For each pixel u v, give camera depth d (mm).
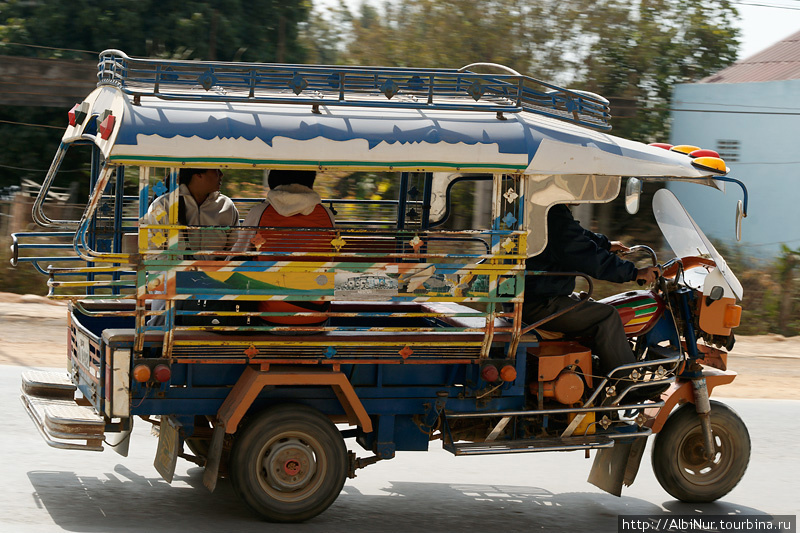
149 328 6340
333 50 28438
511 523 7172
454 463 8953
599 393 7391
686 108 28234
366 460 6797
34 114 23859
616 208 25156
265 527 6496
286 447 6398
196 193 6941
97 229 7609
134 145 5789
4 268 18219
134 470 7859
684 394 7641
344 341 6449
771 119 26219
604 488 7648
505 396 6930
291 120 6148
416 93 6918
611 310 7316
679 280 7855
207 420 7418
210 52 25047
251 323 6527
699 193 27234
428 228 8523
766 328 20469
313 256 6309
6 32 23922
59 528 6211
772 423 11328
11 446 8148
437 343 6625
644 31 28391
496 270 6566
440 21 26766
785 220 25906
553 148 6562
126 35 24531
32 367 12039
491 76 6684
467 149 6379
